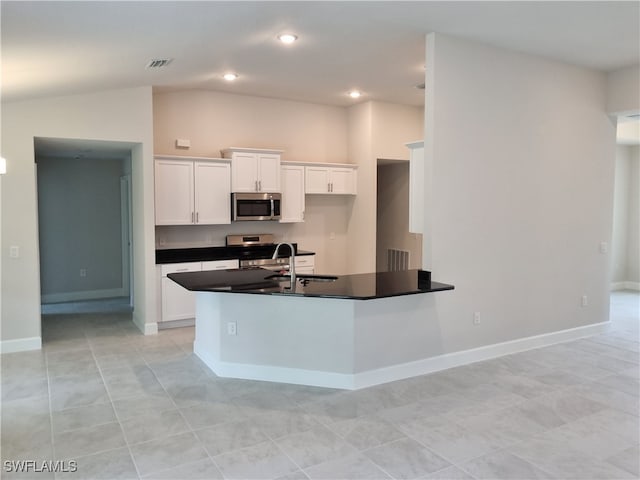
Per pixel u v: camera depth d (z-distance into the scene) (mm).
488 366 4559
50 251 7465
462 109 4441
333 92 6363
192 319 6035
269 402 3686
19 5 2457
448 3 3453
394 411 3529
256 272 4863
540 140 5051
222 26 3551
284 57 4715
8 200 4891
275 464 2805
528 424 3334
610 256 5824
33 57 3389
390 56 4742
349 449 2979
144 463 2814
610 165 5715
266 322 4129
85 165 7633
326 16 3584
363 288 3994
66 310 6902
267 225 6949
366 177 7027
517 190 4910
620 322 6312
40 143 5492
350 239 7430
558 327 5371
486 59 4562
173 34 3543
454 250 4496
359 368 3979
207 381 4133
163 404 3650
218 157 6508
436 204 4348
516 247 4949
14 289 4953
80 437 3131
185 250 6387
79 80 4434
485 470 2750
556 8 3609
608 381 4156
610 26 4027
